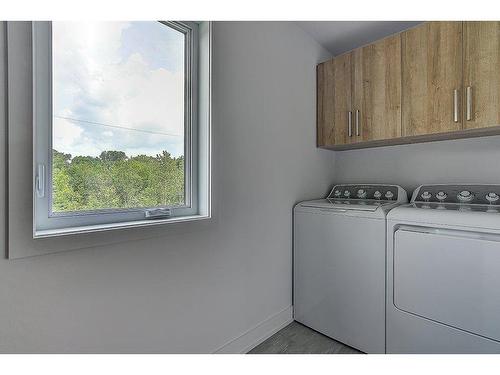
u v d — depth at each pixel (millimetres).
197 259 1312
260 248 1680
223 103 1422
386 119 1766
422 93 1598
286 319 1893
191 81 1348
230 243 1482
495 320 1133
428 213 1341
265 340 1706
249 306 1607
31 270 823
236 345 1520
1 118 761
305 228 1877
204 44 1353
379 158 2232
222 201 1433
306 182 2096
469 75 1420
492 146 1707
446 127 1508
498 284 1125
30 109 805
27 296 816
